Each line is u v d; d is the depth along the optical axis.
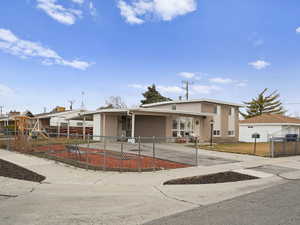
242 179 9.02
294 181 8.86
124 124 27.08
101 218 4.75
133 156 13.70
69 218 4.71
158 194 6.64
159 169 10.15
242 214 5.05
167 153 15.98
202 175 9.18
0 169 9.22
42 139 20.69
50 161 11.38
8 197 6.07
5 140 19.48
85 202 5.75
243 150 19.53
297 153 18.03
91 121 38.59
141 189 7.11
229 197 6.50
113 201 5.88
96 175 8.73
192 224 4.47
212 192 7.02
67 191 6.70
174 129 26.08
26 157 12.59
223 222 4.58
